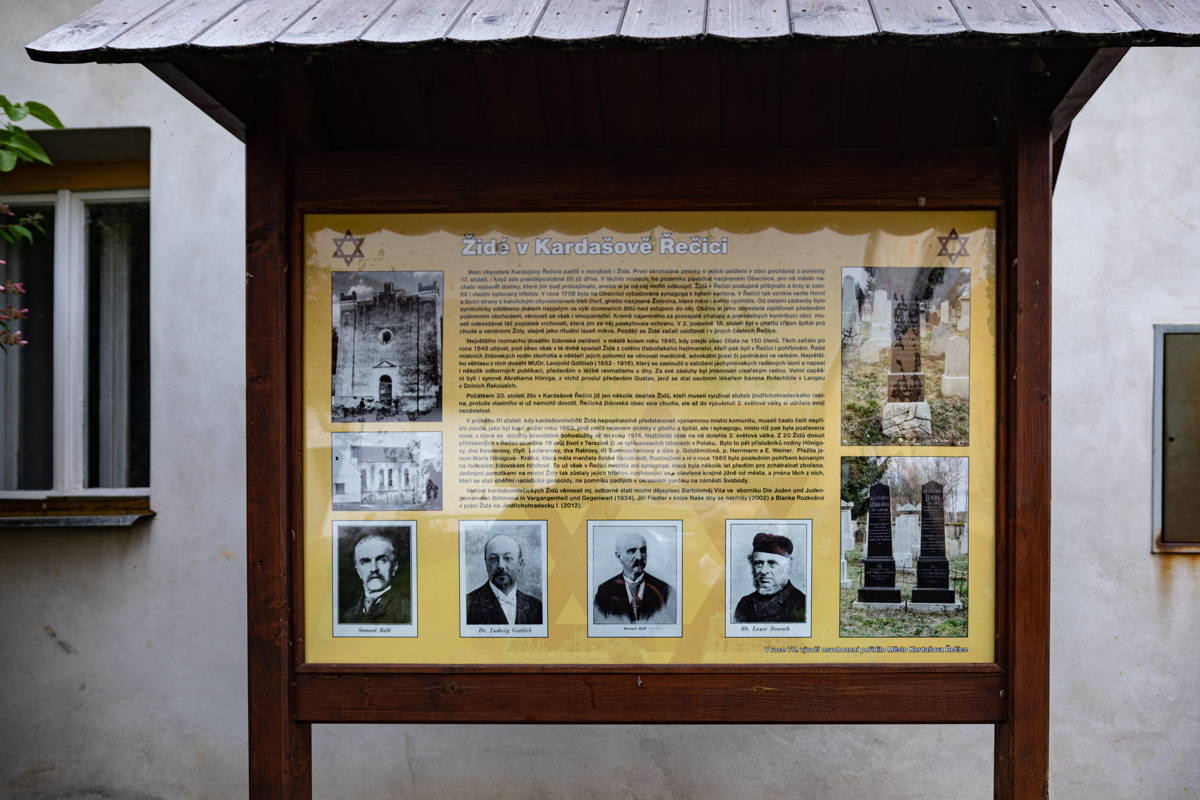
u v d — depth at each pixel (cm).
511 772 345
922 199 211
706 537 216
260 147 213
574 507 217
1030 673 205
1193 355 331
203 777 346
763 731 343
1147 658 332
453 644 216
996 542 211
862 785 340
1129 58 332
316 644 216
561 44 168
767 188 212
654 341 217
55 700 350
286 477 213
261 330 212
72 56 172
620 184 214
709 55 238
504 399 217
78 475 365
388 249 217
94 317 371
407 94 250
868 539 214
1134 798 331
